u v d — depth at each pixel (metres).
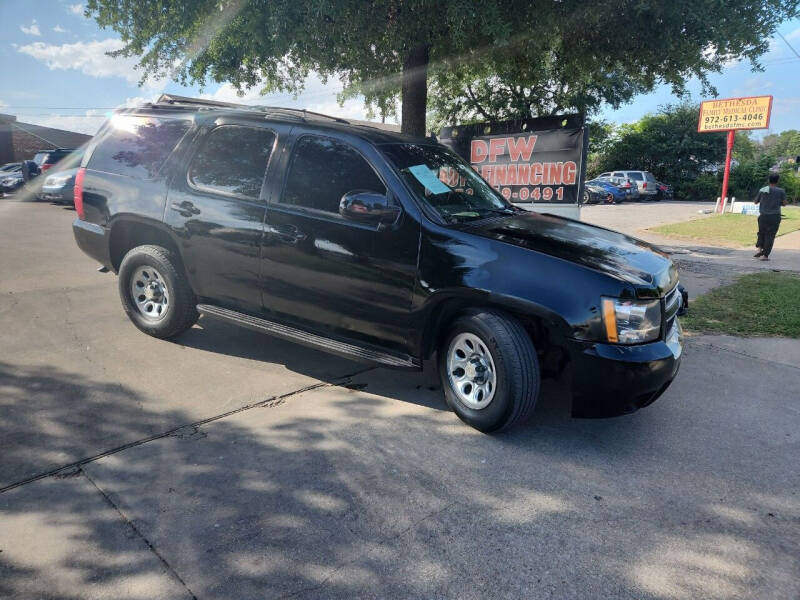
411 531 2.65
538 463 3.28
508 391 3.36
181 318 4.82
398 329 3.75
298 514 2.74
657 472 3.22
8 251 8.73
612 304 3.21
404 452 3.36
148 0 7.70
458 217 3.84
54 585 2.25
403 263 3.64
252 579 2.32
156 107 5.05
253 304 4.38
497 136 10.27
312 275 3.99
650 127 39.28
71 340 4.95
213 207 4.38
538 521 2.75
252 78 9.17
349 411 3.87
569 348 3.27
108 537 2.54
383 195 3.68
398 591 2.28
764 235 10.65
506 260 3.39
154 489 2.90
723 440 3.62
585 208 26.25
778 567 2.48
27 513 2.67
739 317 6.40
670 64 8.48
